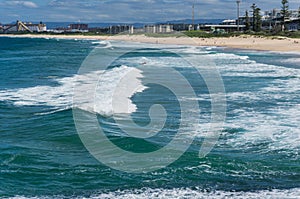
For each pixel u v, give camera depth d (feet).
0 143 39.52
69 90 70.95
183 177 31.73
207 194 29.01
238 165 34.37
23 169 32.94
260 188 30.22
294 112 54.08
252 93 69.10
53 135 41.98
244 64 125.70
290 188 30.30
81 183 30.63
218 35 306.96
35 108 55.93
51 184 30.42
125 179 31.22
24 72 104.58
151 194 28.91
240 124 46.96
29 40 447.42
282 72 104.83
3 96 65.87
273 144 40.01
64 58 158.51
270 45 237.45
